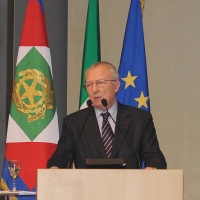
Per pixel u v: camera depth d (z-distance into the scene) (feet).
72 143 25.43
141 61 33.40
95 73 26.04
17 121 32.09
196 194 34.94
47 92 32.40
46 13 38.93
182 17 36.65
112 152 24.91
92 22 34.32
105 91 25.79
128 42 33.71
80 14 39.45
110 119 26.25
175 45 36.68
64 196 16.26
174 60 36.60
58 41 39.37
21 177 31.53
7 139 32.17
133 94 32.91
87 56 33.81
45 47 33.04
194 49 36.09
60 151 25.14
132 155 24.82
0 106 36.78
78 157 25.18
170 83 36.58
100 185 16.43
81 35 39.27
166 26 37.06
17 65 32.65
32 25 33.17
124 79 33.12
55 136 32.35
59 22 39.55
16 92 32.32
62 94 39.22
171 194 16.55
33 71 32.35
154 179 16.56
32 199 31.55
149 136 25.34
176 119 36.14
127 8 38.50
